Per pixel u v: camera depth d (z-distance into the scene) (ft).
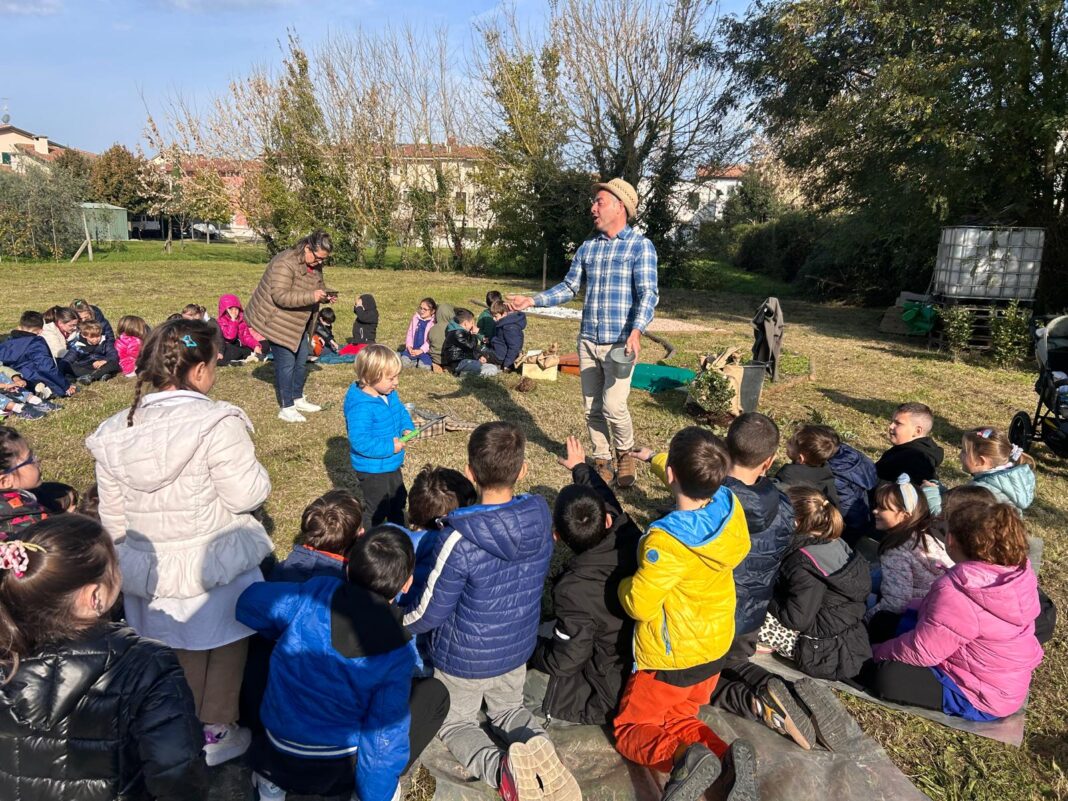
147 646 5.53
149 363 7.89
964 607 9.55
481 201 88.94
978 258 39.81
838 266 68.39
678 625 8.82
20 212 84.12
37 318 24.90
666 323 49.80
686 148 70.95
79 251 87.10
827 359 37.35
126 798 5.35
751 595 10.15
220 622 8.36
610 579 9.80
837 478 14.97
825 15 49.75
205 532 8.07
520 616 9.06
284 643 7.96
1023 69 38.09
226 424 7.98
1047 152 40.01
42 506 11.30
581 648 9.71
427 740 8.83
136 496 7.80
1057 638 12.34
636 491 18.22
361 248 92.99
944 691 10.19
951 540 9.89
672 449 9.20
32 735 5.15
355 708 7.89
